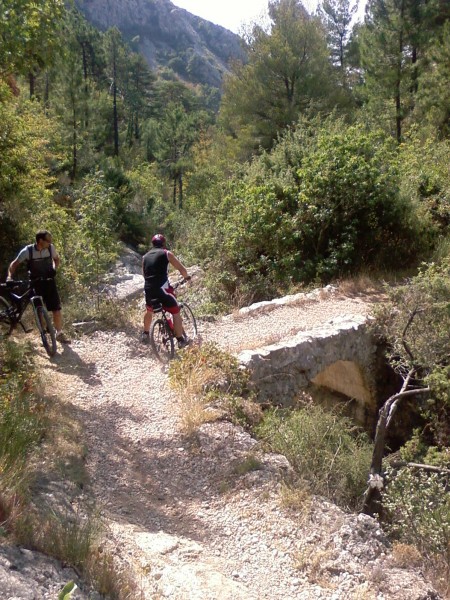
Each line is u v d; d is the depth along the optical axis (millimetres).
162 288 8359
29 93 31969
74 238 12211
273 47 25594
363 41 26156
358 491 6086
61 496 4500
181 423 6508
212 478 5594
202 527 4898
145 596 3631
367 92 26078
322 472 5910
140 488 5383
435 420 8914
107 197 12148
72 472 5133
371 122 23828
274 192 13758
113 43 59000
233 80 27000
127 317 9984
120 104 56594
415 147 16812
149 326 8898
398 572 4379
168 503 5234
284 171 14492
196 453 5957
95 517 4227
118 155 48000
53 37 7402
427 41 24203
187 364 7535
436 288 8078
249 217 13516
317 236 13312
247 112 26766
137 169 43656
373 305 9898
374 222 13398
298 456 5980
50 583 3133
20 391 6273
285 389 8328
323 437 6371
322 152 13617
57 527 3725
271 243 13461
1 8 6898
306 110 24578
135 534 4500
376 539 4730
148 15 178125
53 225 12539
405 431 9500
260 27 26734
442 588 4379
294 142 15680
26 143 12305
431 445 9023
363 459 6348
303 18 26391
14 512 3607
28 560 3252
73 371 7828
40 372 7426
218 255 13953
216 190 17609
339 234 13219
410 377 8453
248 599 3834
